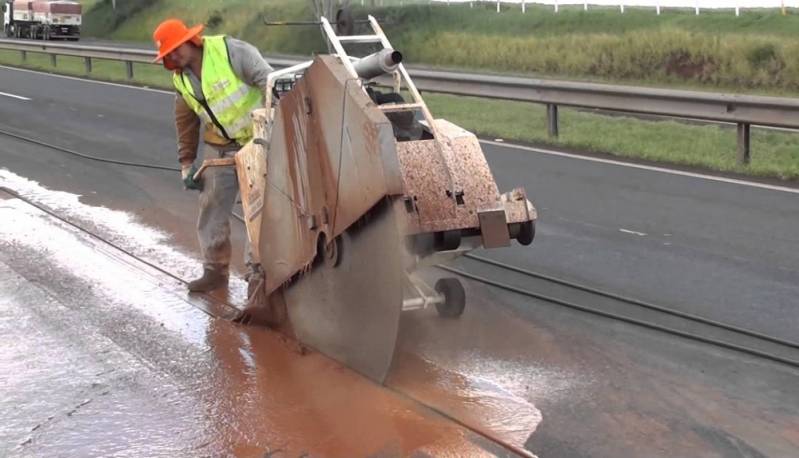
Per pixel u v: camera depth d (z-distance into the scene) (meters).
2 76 24.84
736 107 11.45
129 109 17.05
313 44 34.91
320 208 4.86
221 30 42.44
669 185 10.20
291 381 5.02
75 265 7.18
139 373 5.17
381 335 4.64
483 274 6.98
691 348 5.52
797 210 8.95
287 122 5.10
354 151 4.49
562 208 9.12
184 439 4.42
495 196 4.98
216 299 6.41
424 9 35.19
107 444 4.38
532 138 13.43
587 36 27.84
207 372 5.18
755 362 5.31
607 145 12.65
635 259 7.36
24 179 10.46
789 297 6.39
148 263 7.26
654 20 30.45
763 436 4.43
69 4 47.97
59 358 5.39
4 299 6.37
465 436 4.39
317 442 4.36
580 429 4.48
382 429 4.45
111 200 9.47
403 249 4.34
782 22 27.31
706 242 7.83
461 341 5.58
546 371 5.16
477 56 29.25
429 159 4.93
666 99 12.27
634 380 5.05
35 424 4.58
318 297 5.15
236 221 8.70
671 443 4.35
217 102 5.92
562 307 6.24
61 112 16.64
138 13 51.44
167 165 11.49
